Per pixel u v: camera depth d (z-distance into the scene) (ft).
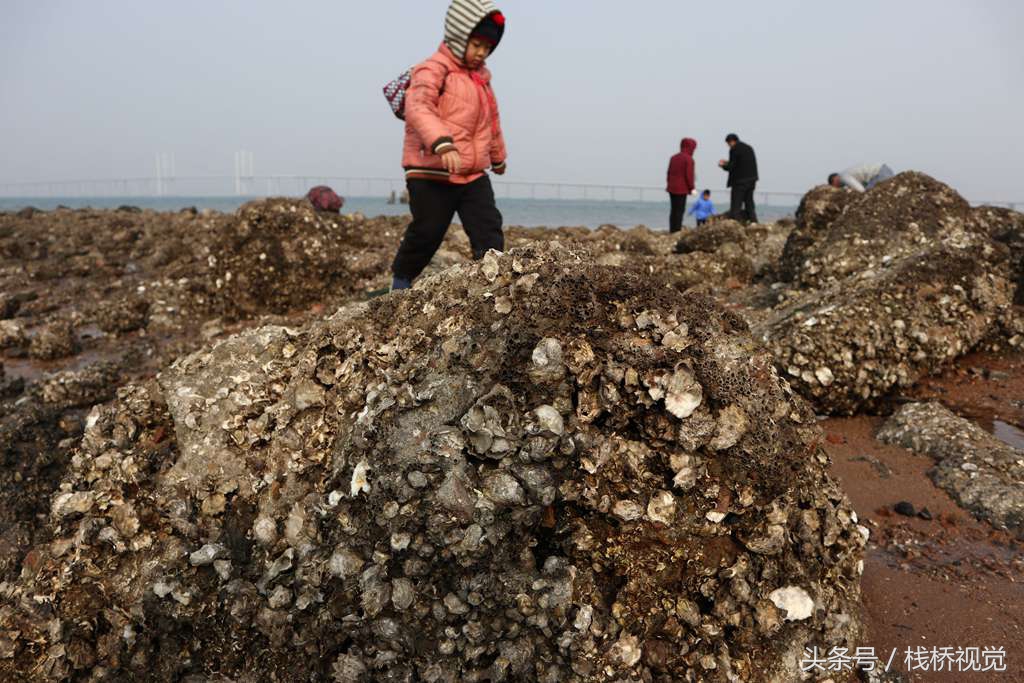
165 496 8.60
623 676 7.60
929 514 11.45
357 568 7.73
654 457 7.95
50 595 8.23
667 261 27.32
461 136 12.81
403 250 13.91
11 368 21.95
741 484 7.93
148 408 9.71
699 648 7.79
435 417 7.94
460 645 7.66
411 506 7.66
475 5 12.09
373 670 7.82
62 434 14.42
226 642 7.98
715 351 8.02
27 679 8.10
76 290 30.71
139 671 8.04
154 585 7.99
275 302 25.00
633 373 7.75
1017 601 9.52
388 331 9.20
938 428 13.71
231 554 8.16
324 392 9.05
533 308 8.18
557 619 7.61
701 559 7.95
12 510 12.30
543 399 7.86
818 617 7.95
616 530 7.93
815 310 17.12
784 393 8.46
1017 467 12.11
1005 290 18.34
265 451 8.82
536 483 7.56
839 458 13.53
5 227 44.83
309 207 26.94
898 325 16.08
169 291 26.96
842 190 25.52
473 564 7.57
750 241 31.04
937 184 22.80
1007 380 16.56
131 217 51.85
